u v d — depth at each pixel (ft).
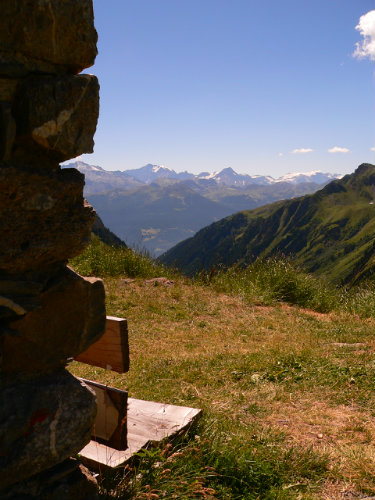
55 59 6.43
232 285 39.04
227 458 10.69
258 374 18.43
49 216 6.60
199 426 12.28
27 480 6.64
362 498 10.11
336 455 11.82
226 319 30.63
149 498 8.73
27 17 6.05
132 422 11.71
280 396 16.02
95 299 7.48
